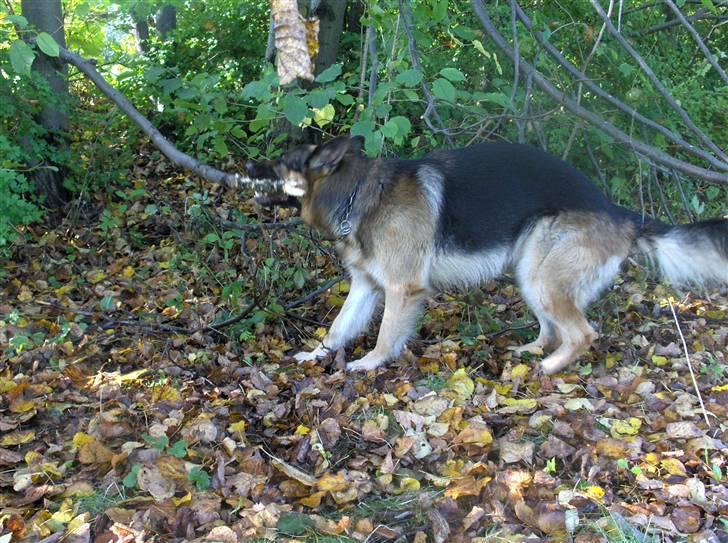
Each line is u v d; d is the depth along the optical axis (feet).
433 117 9.66
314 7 10.80
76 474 5.84
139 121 8.63
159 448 5.94
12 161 9.36
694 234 7.38
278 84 7.04
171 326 7.93
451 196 7.18
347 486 5.72
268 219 10.14
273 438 6.25
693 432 6.31
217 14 12.99
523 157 7.35
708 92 11.12
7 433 6.24
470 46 9.50
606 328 8.24
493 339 8.03
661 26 10.41
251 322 7.91
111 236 9.87
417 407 6.64
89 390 6.80
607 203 7.48
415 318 7.39
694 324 8.32
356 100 8.16
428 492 5.74
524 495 5.70
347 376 7.23
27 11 9.79
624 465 5.84
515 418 6.53
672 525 5.42
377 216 7.21
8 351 7.26
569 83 8.64
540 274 7.32
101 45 11.10
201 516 5.43
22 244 9.33
